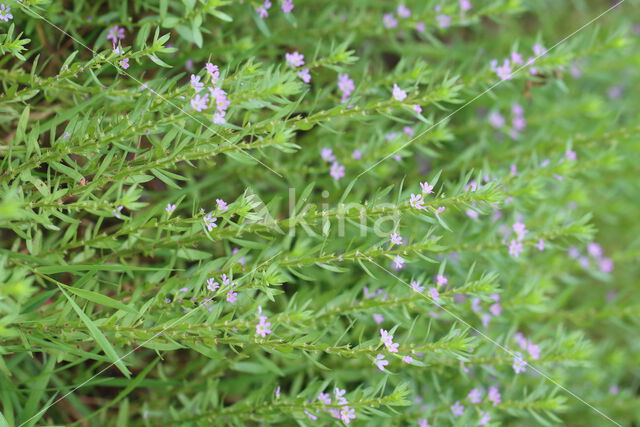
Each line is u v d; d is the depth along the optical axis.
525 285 0.99
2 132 0.96
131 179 0.87
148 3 0.98
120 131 0.87
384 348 0.88
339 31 1.04
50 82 0.88
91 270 0.89
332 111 0.89
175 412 0.95
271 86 0.86
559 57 0.99
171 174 0.88
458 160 1.06
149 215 0.89
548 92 1.15
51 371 0.90
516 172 1.01
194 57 0.98
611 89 1.27
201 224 0.89
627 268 1.20
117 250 0.92
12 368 0.93
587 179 1.16
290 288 1.04
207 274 0.90
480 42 1.15
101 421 0.98
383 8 1.11
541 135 1.07
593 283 1.22
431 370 0.98
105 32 0.95
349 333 1.01
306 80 0.93
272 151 1.01
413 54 1.11
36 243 0.90
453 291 0.91
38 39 0.98
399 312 0.96
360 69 1.07
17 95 0.88
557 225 0.99
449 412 0.97
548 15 1.27
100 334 0.85
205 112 0.85
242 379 0.97
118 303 0.86
